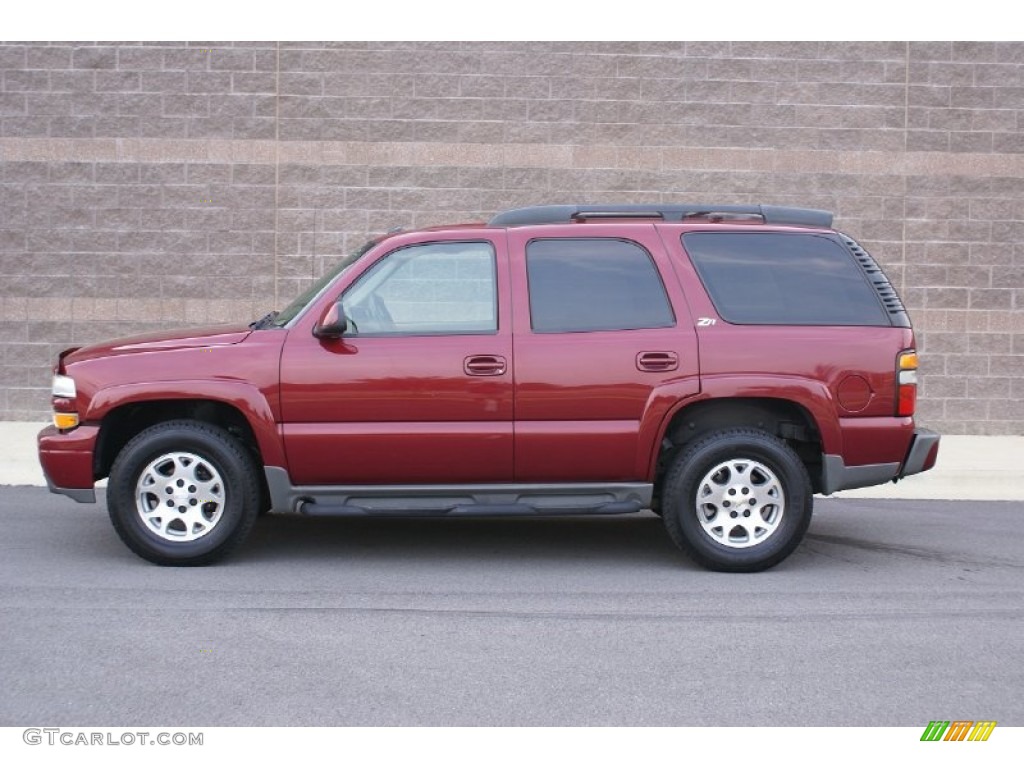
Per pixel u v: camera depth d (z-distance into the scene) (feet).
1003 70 42.16
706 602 21.84
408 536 27.78
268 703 16.44
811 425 24.02
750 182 42.19
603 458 23.70
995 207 42.34
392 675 17.63
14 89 41.57
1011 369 42.68
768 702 16.67
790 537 23.76
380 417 23.49
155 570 23.77
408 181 42.01
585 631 19.93
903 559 25.55
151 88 41.70
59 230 41.86
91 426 23.68
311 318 23.80
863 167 42.29
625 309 23.97
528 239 24.27
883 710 16.40
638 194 42.16
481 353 23.48
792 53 42.01
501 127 41.98
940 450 38.78
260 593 22.12
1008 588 23.06
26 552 25.26
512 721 15.85
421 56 41.81
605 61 41.91
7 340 42.01
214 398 23.34
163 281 42.01
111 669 17.76
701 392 23.58
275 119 41.83
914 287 42.47
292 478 23.66
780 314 24.08
